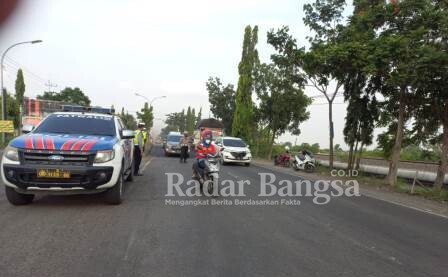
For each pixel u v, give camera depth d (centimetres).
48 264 472
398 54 1362
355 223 794
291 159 2638
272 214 833
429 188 1606
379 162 2681
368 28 1573
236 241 607
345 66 1655
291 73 2269
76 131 873
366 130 2033
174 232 639
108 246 550
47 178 727
